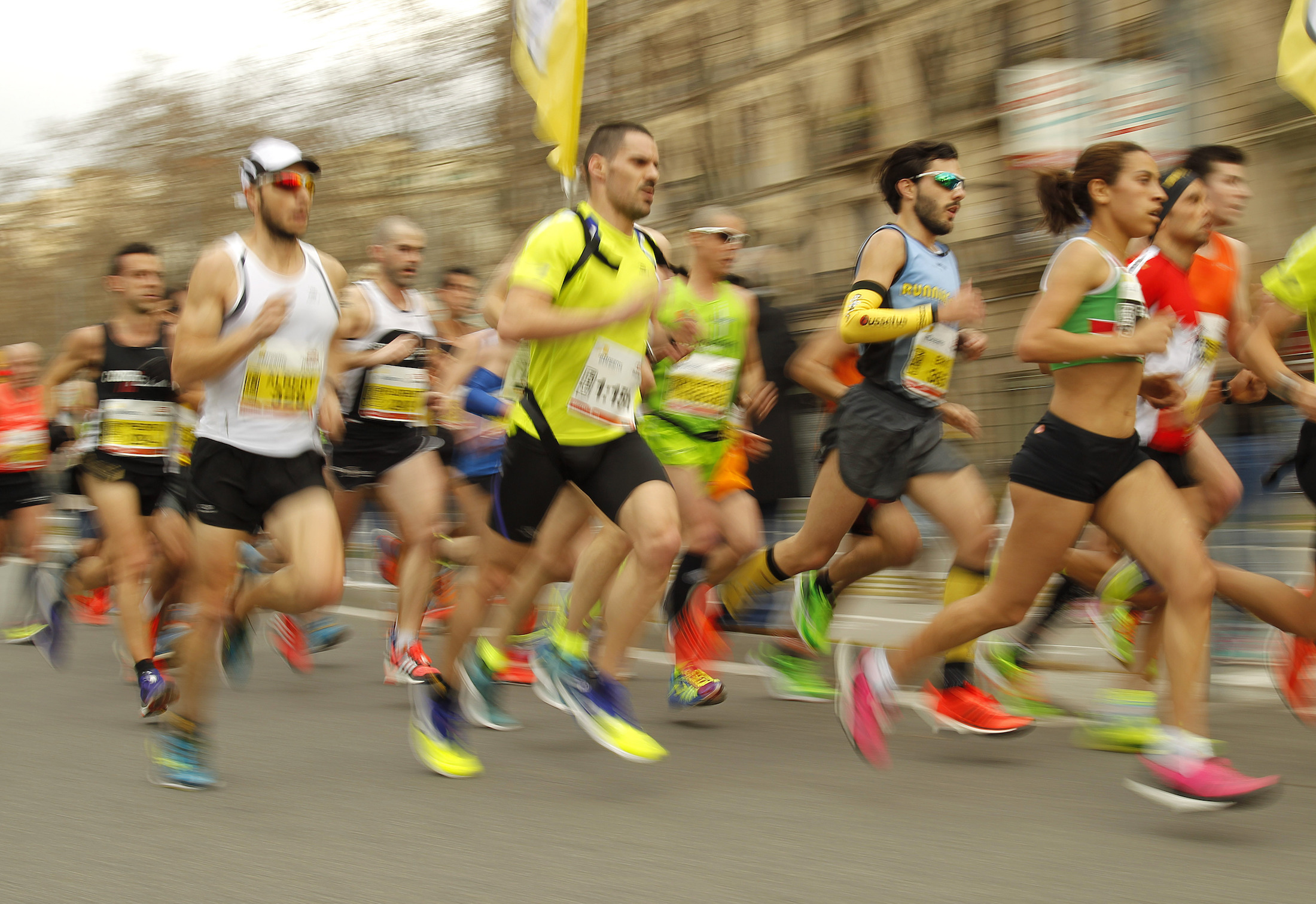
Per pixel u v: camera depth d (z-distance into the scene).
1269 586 10.41
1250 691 13.60
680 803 9.36
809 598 13.80
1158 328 8.44
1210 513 11.69
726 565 14.48
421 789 9.96
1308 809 8.80
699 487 13.66
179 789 10.03
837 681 10.29
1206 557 8.59
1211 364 11.26
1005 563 9.29
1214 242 11.38
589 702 9.72
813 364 13.30
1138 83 18.11
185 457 16.67
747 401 15.05
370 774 10.55
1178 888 7.07
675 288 13.90
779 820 8.79
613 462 10.02
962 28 27.14
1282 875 7.27
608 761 10.99
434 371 16.22
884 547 13.25
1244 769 10.08
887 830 8.48
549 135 15.23
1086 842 8.09
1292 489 13.71
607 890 7.25
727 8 28.48
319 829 8.73
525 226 32.44
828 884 7.30
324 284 9.89
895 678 10.00
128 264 14.83
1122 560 12.02
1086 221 9.76
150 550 16.39
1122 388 8.76
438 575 20.42
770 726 12.66
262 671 17.22
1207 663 9.14
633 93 29.67
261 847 8.27
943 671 11.64
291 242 9.78
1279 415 13.83
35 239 63.12
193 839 8.52
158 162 51.81
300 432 9.79
